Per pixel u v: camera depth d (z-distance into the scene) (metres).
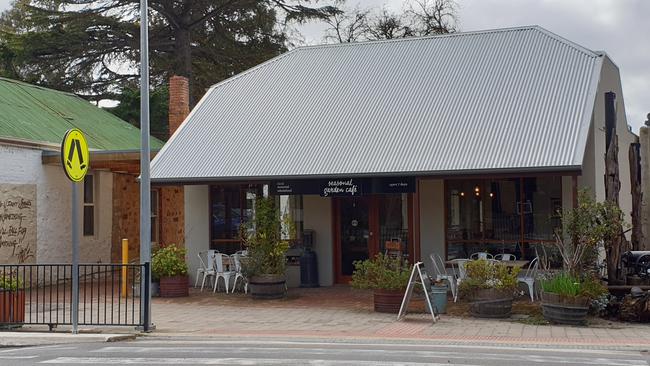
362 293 17.67
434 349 10.77
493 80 18.11
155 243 22.78
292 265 19.06
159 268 17.30
